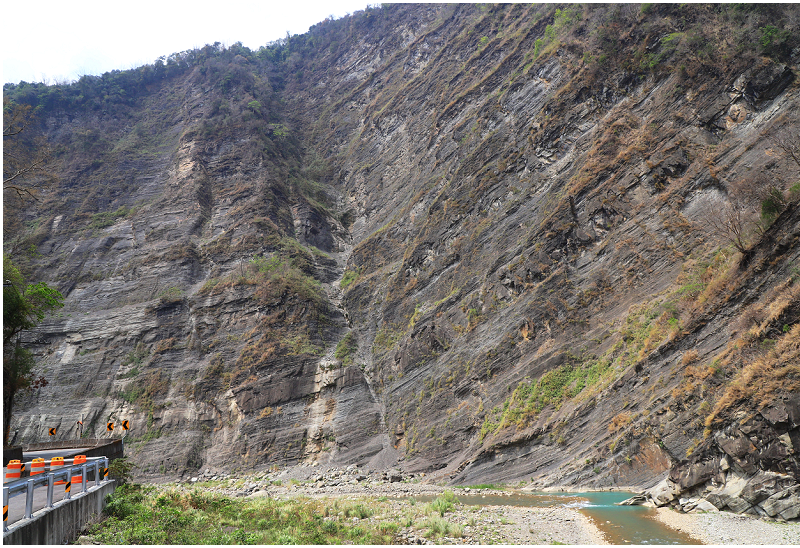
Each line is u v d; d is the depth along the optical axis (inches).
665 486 859.4
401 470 1560.0
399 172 3036.4
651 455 954.1
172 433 1925.4
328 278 2679.6
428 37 3823.8
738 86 1403.8
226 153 3405.5
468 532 705.0
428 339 1877.5
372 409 1873.8
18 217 2923.2
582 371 1305.4
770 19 1432.1
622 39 1831.9
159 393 2058.3
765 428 695.1
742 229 1123.9
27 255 2709.2
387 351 2053.4
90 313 2411.4
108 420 1994.3
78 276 2600.9
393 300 2215.8
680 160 1428.4
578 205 1608.0
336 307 2450.8
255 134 3511.3
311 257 2733.8
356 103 4067.4
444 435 1557.6
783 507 644.1
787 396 680.4
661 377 1032.8
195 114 3850.9
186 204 2970.0
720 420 772.0
